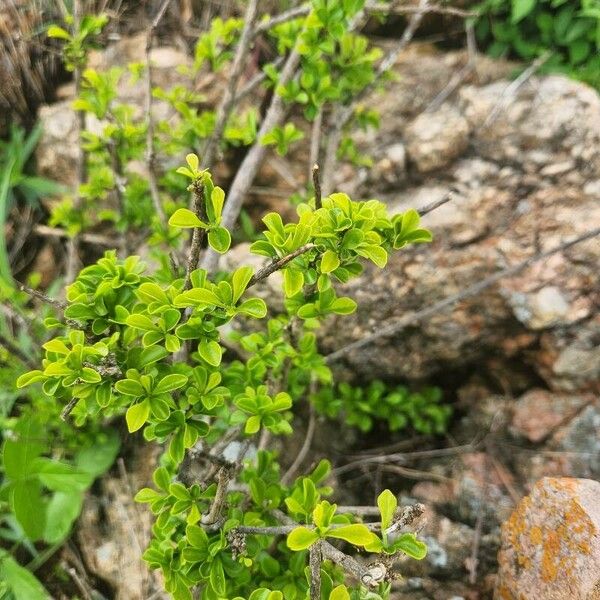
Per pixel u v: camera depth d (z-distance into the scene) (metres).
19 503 1.96
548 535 1.59
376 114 2.22
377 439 2.45
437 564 1.96
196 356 1.40
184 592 1.35
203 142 2.19
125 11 2.89
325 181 2.20
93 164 2.42
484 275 2.19
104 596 2.08
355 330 2.24
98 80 2.00
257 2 1.86
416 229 1.20
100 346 1.12
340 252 1.09
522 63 2.68
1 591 1.97
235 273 1.09
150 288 1.13
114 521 2.16
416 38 2.91
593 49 2.61
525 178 2.28
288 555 1.52
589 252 2.12
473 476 2.15
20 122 2.91
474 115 2.43
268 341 1.57
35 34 2.73
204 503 1.41
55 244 2.88
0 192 2.64
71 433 2.18
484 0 2.73
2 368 2.26
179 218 1.04
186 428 1.22
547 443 2.18
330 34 1.66
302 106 2.63
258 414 1.34
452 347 2.27
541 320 2.12
